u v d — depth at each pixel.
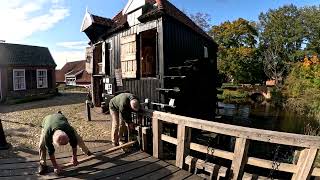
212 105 12.76
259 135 5.03
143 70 12.00
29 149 7.21
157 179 5.71
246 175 5.29
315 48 45.84
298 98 26.95
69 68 47.12
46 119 5.50
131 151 7.27
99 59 14.66
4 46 23.61
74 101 19.94
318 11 47.94
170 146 7.84
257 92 34.06
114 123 7.47
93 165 6.22
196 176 5.96
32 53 25.47
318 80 27.84
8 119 12.01
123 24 10.55
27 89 23.67
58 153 6.88
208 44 13.79
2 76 21.62
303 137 4.59
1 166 5.94
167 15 8.73
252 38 43.91
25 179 5.36
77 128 9.61
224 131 5.48
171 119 6.52
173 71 9.17
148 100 9.36
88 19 12.69
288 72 43.34
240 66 42.19
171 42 9.27
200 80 11.01
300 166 4.71
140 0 9.65
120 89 11.52
